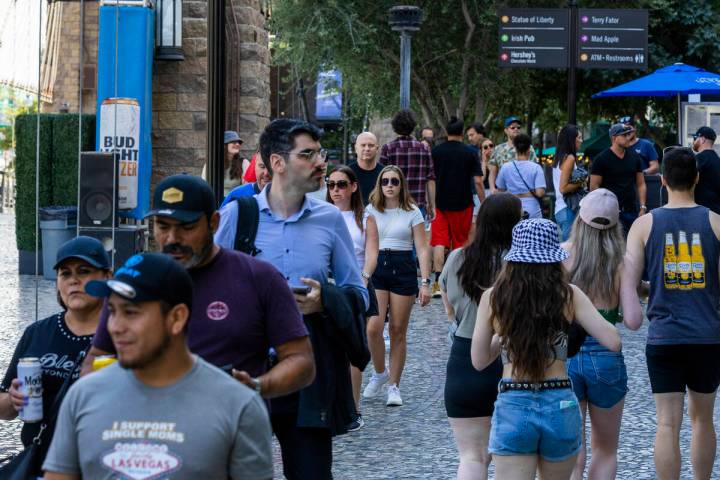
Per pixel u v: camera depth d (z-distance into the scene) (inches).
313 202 305.7
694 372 358.0
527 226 291.1
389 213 511.5
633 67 1166.3
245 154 1098.7
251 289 239.5
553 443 286.2
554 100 1784.0
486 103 1621.6
